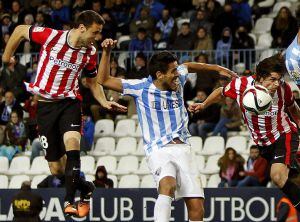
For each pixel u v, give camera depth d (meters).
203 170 41.53
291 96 24.58
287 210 26.61
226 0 50.62
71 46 25.08
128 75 46.28
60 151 26.30
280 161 24.73
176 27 50.12
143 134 23.34
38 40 25.33
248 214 34.03
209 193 34.22
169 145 23.08
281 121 24.75
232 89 24.45
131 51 47.81
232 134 43.59
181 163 22.94
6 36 52.03
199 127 43.75
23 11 53.00
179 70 23.61
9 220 34.72
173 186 22.47
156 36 49.75
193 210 22.94
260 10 52.25
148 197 34.44
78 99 25.73
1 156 44.50
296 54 23.69
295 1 52.62
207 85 45.00
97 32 24.94
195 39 48.34
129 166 42.88
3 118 46.31
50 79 25.38
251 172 38.97
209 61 47.09
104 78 23.23
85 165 42.75
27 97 48.06
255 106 23.42
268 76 23.52
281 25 47.56
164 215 22.17
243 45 47.62
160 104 23.09
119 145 44.50
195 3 52.88
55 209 34.34
